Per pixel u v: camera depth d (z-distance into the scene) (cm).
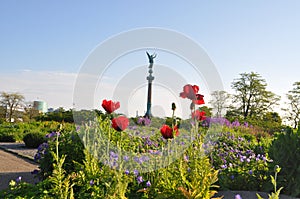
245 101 4312
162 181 404
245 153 742
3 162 916
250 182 533
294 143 518
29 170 811
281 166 520
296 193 494
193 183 360
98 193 386
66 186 349
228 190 503
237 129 1464
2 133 1655
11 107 3984
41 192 427
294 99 3981
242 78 4388
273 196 258
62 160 361
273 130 2028
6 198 430
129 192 405
